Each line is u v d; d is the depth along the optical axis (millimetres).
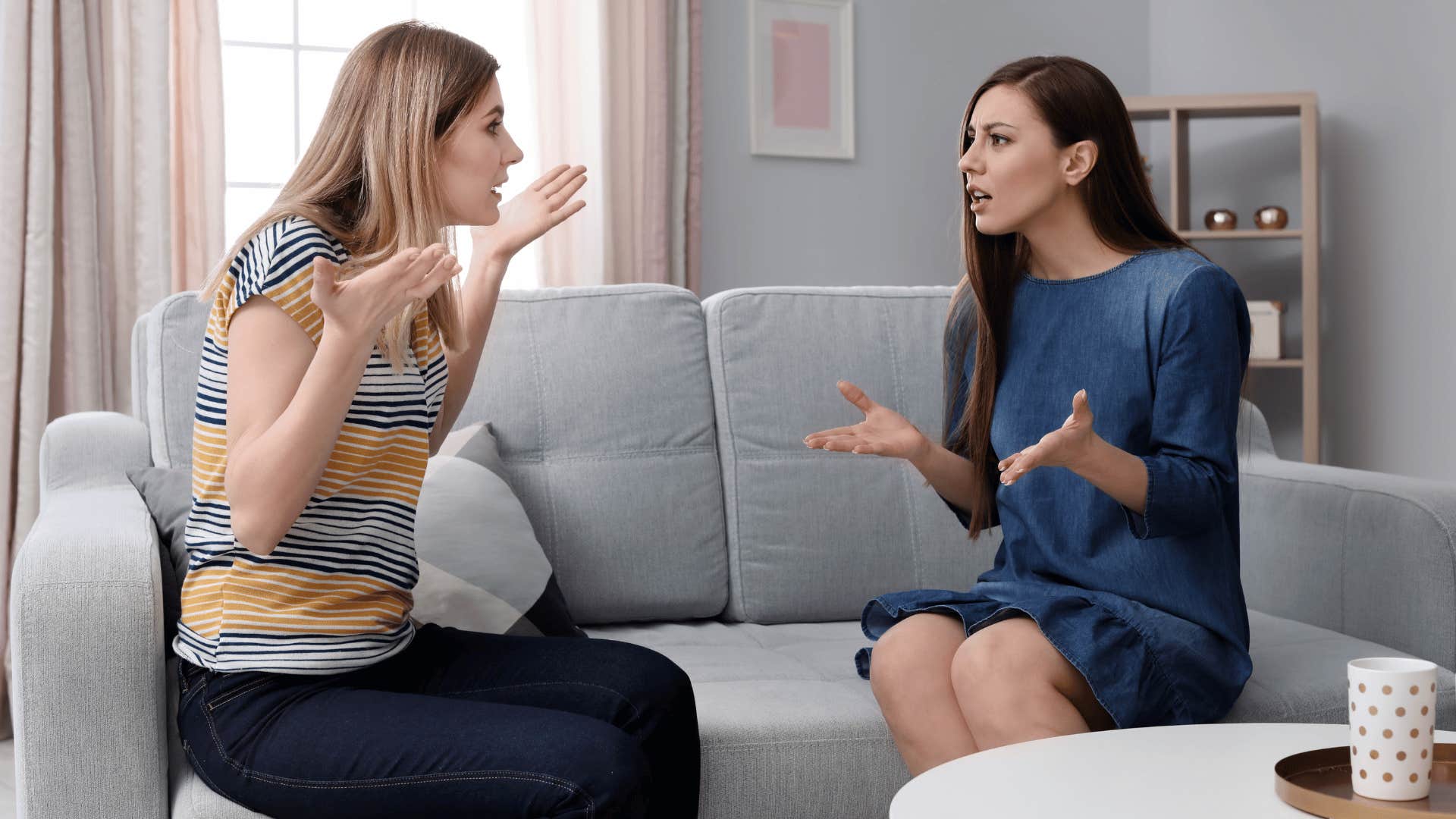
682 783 1386
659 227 3672
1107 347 1561
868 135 4098
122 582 1297
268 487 1199
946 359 1802
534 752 1192
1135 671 1413
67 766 1270
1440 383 3588
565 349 2051
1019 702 1368
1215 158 4203
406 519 1388
